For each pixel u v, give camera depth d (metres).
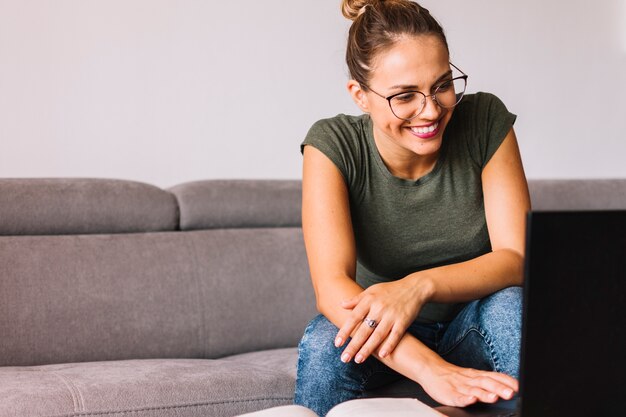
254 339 2.34
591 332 0.91
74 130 2.83
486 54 3.40
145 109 2.92
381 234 1.58
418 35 1.34
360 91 1.48
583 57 3.56
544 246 0.87
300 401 1.47
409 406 1.04
